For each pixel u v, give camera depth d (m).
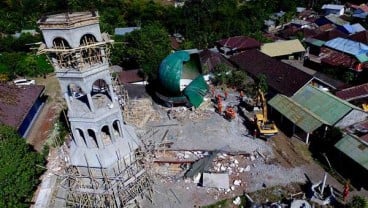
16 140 38.00
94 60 30.09
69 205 36.06
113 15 103.88
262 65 63.53
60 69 28.88
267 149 44.50
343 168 40.78
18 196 33.88
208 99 56.16
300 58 74.62
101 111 30.70
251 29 92.00
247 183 39.16
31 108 53.03
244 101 55.34
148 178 36.12
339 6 106.81
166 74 51.38
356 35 77.12
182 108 53.84
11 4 108.94
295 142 45.84
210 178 38.84
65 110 54.25
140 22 102.00
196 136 47.31
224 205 36.50
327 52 72.00
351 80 60.44
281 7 110.94
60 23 26.30
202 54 67.06
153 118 51.50
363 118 46.28
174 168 41.56
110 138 33.31
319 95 49.78
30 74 71.12
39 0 110.75
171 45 73.75
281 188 38.34
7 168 33.91
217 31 90.00
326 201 35.91
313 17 102.69
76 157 32.41
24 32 92.62
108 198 32.59
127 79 62.12
